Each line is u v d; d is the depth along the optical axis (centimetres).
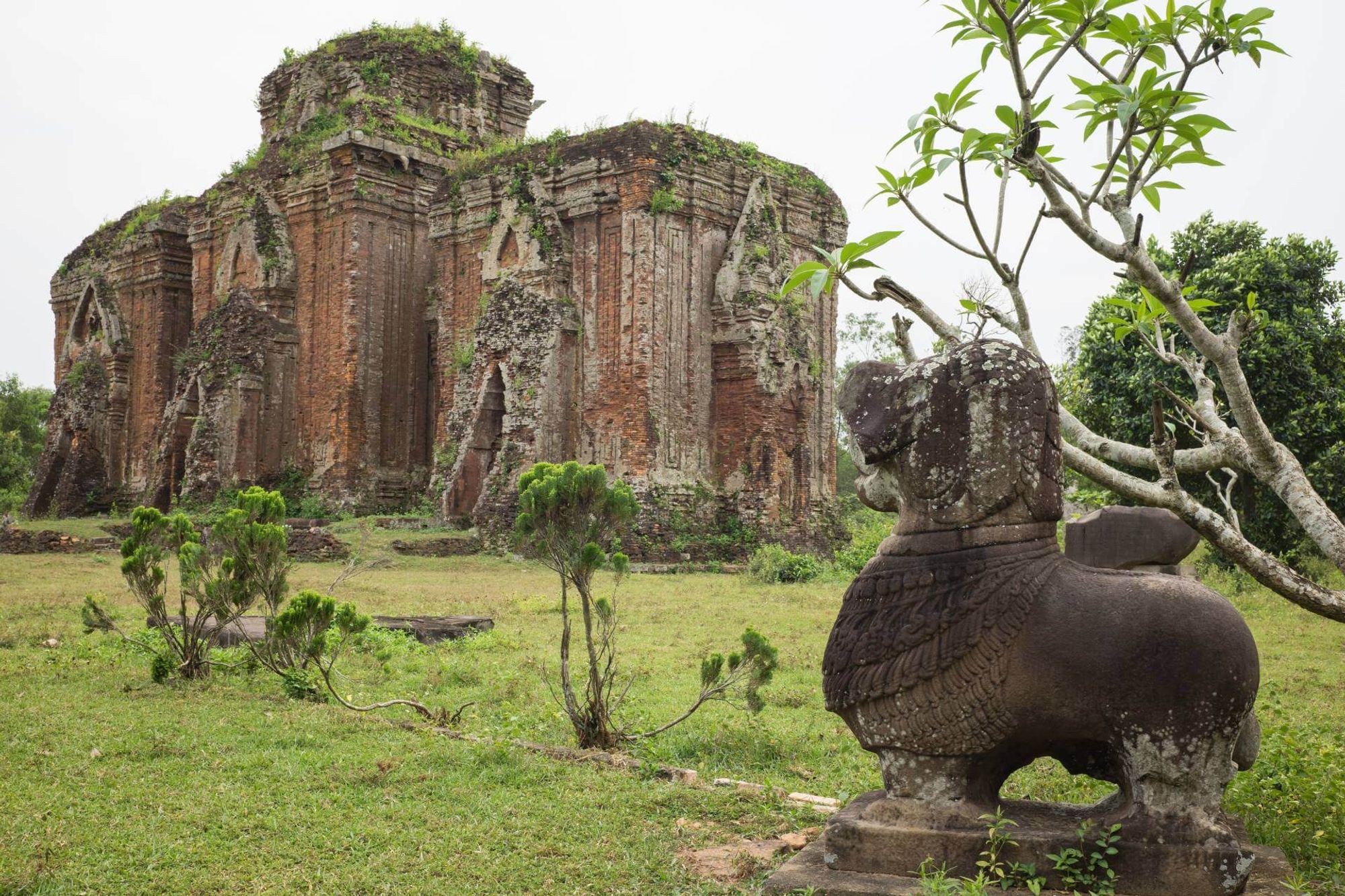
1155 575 389
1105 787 604
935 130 443
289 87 3475
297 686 838
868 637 411
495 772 603
